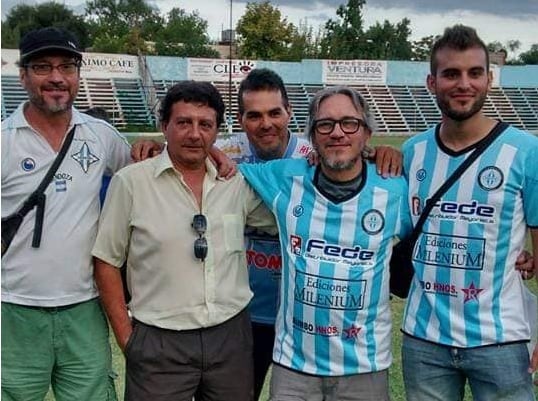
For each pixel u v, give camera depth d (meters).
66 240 3.10
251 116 3.53
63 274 3.11
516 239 2.95
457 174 2.96
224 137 3.75
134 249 3.02
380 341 3.04
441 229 3.00
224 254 3.04
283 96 3.57
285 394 3.04
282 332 3.11
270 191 3.11
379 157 3.09
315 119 2.94
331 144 2.91
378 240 2.99
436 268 3.02
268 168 3.18
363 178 3.02
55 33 3.05
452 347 3.02
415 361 3.13
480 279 2.96
